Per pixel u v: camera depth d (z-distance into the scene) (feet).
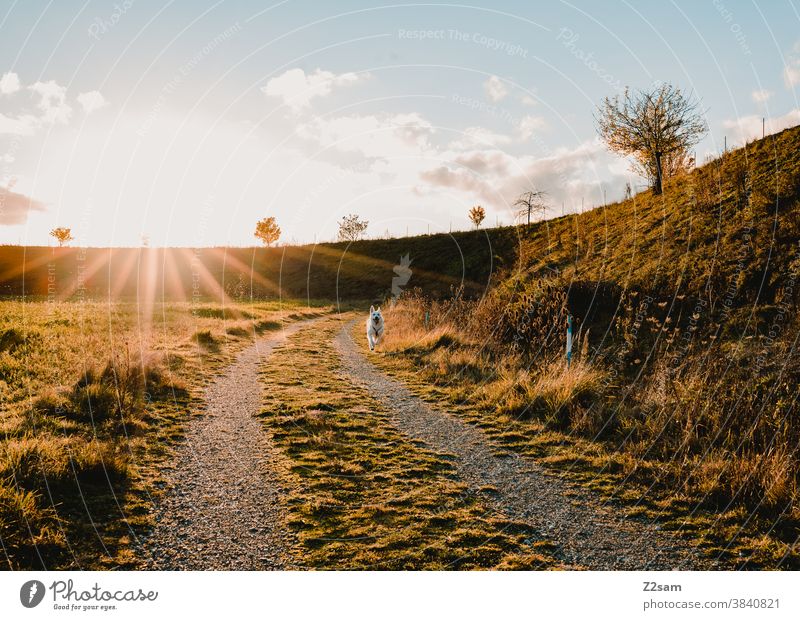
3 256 176.24
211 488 16.19
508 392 28.37
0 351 30.37
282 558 12.41
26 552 11.68
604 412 24.21
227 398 27.84
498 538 13.66
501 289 63.16
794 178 45.19
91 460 15.97
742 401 21.57
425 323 55.67
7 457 14.93
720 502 15.72
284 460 18.81
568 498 16.29
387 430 23.13
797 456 16.81
